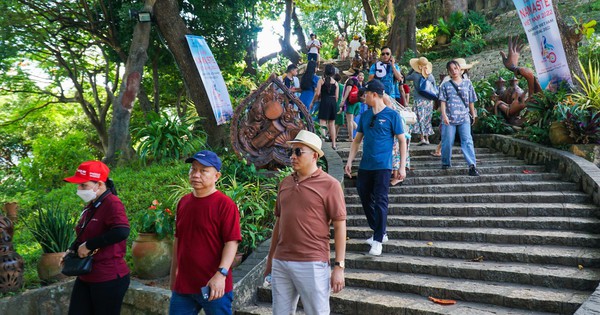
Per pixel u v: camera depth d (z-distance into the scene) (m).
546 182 6.40
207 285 3.13
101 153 23.81
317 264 3.21
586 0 18.34
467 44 19.27
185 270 3.27
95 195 3.77
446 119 7.29
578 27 9.08
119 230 3.62
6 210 8.11
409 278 4.61
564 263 4.43
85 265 3.55
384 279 4.60
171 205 5.74
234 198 6.04
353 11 36.25
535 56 8.93
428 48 21.78
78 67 21.05
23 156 25.30
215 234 3.23
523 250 4.71
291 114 8.10
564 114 7.35
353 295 4.43
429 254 5.06
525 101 9.01
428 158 8.34
